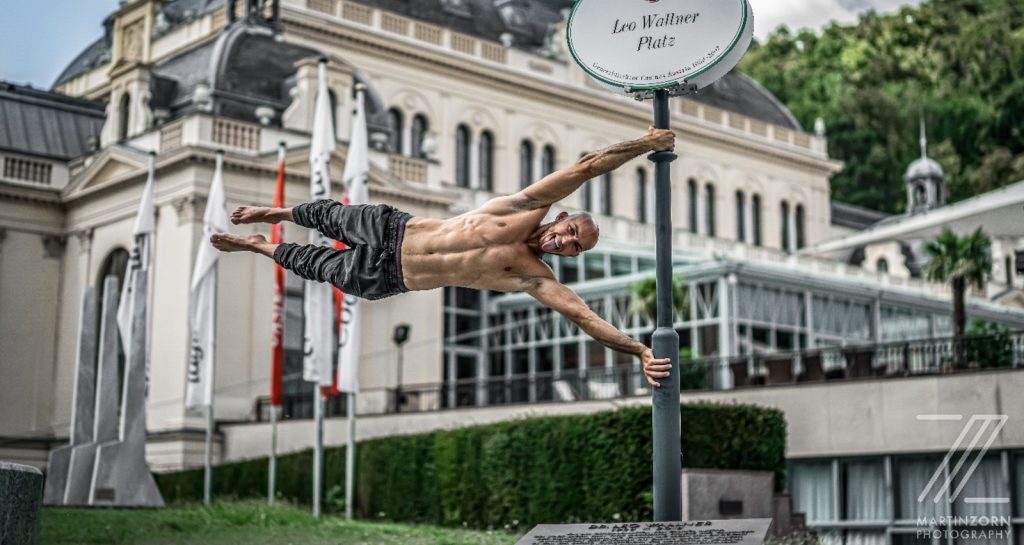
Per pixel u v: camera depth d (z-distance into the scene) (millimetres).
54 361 45188
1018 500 23312
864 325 47938
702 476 19984
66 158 46781
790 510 21172
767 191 70688
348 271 8789
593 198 61344
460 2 61625
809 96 98250
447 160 56250
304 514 22312
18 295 44719
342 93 45750
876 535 24984
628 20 10805
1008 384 23750
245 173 42094
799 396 26531
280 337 29703
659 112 10734
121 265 43969
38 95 49906
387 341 44750
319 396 26094
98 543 17016
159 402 40875
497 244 8516
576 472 22656
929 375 24828
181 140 42031
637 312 44219
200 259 31141
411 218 8766
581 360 47219
